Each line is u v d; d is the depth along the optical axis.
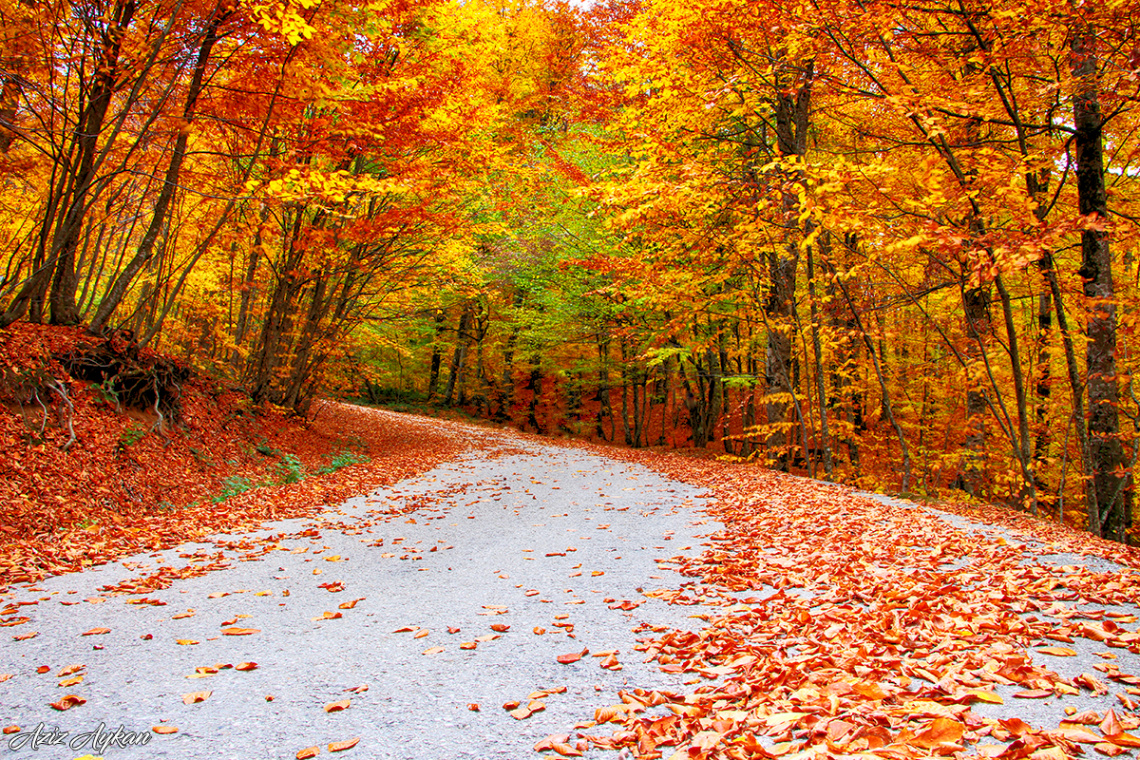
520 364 29.44
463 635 3.84
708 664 3.22
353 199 11.60
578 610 4.29
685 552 6.03
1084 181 7.16
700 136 12.13
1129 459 10.14
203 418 11.49
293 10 6.56
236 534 7.27
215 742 2.51
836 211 6.14
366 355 28.67
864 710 2.49
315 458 13.91
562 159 17.89
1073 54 6.14
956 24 6.86
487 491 10.87
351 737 2.54
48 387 8.35
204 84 8.54
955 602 3.98
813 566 5.16
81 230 10.95
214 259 14.59
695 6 8.91
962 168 7.70
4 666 3.40
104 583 5.15
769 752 2.23
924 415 17.84
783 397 13.15
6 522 6.24
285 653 3.58
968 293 11.37
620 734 2.44
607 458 16.83
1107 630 3.41
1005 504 12.38
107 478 8.01
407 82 9.66
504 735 2.53
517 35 22.06
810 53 7.97
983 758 2.13
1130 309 8.34
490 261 20.06
